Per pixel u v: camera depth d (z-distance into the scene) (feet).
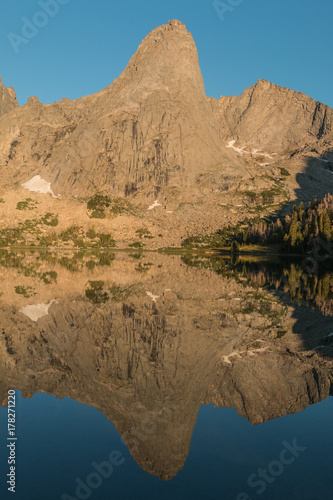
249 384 53.36
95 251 613.93
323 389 52.90
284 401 49.01
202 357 64.18
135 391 50.55
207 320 91.35
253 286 164.25
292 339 76.48
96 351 66.59
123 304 109.91
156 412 44.06
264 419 43.62
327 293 141.90
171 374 56.59
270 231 632.79
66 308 101.81
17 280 170.60
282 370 59.41
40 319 88.38
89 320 88.38
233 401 48.11
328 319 93.66
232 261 412.77
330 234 449.06
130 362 61.11
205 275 220.43
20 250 583.99
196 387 52.01
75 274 209.97
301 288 158.71
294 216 579.48
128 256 489.26
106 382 53.31
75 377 55.01
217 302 117.19
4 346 68.18
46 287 146.10
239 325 87.10
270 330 82.89
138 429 39.78
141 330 80.64
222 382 53.88
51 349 67.26
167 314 96.99
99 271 235.81
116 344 70.54
